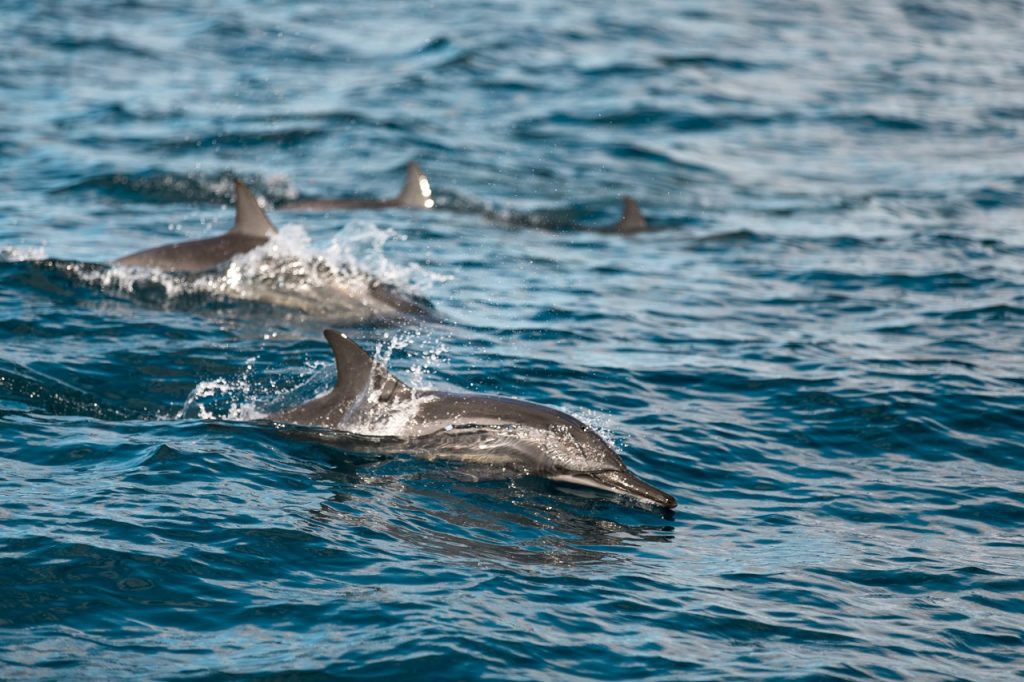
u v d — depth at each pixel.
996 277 52.06
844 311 47.31
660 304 47.56
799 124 87.56
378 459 29.67
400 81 91.25
